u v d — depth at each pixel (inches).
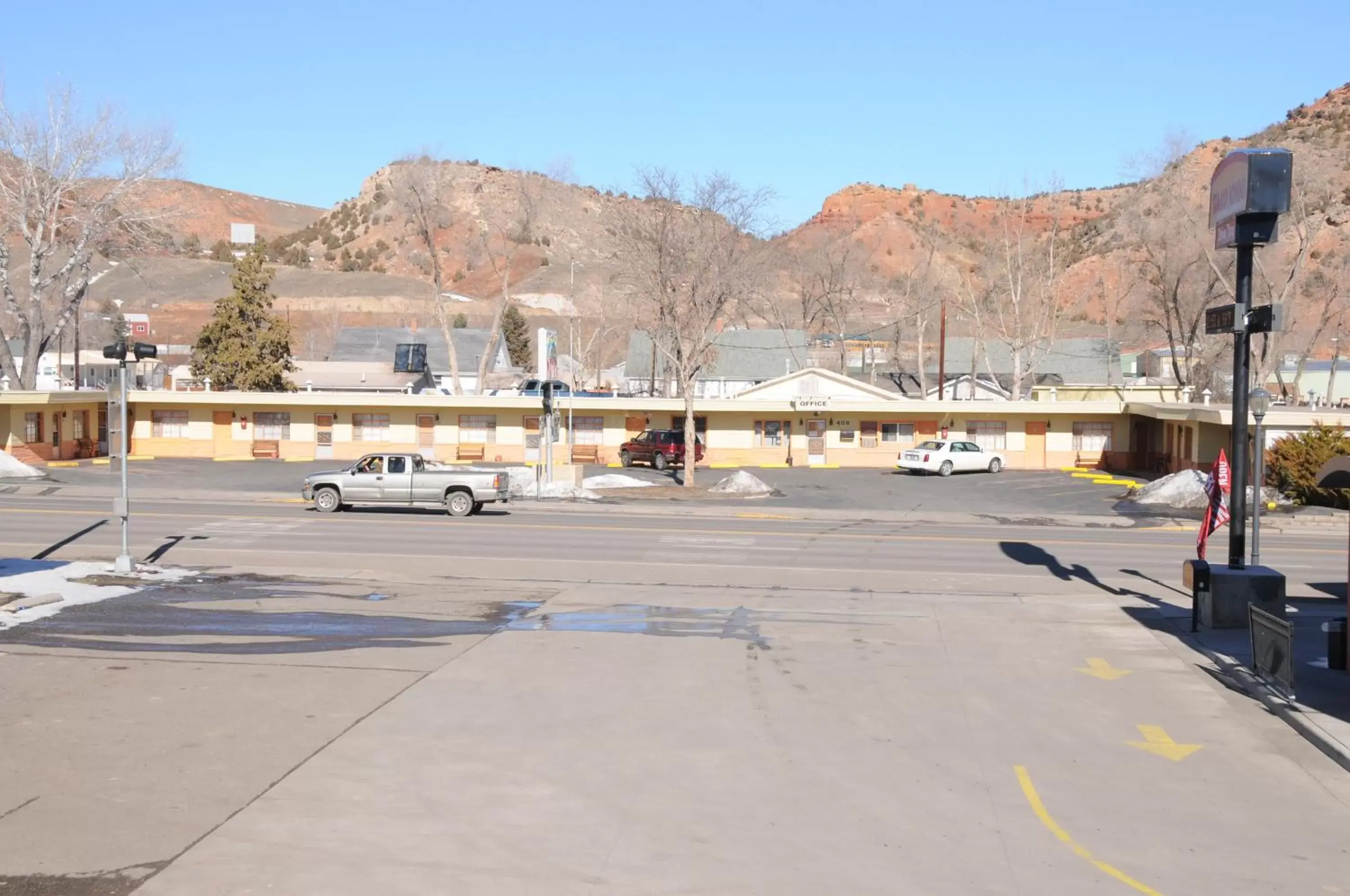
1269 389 2987.2
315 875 288.8
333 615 673.6
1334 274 2768.2
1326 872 309.6
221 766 377.7
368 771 375.9
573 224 7401.6
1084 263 5334.6
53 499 1405.0
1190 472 1590.8
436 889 281.6
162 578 799.1
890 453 2183.8
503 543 1044.5
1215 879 302.8
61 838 311.6
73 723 426.3
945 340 3240.7
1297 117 6259.8
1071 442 2165.4
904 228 6756.9
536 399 2114.9
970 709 482.0
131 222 2114.9
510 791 359.6
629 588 800.3
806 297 3506.4
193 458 2164.1
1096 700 503.5
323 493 1314.0
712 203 1883.6
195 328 5162.4
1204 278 2326.5
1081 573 929.5
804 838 325.1
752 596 779.4
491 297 6314.0
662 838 321.7
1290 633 483.5
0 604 654.5
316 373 2765.7
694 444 1863.9
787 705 479.8
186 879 284.5
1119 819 350.6
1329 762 416.2
